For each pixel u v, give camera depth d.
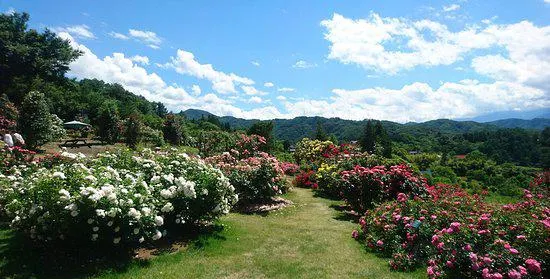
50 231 5.48
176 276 5.29
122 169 7.52
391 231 7.05
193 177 7.31
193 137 29.77
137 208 5.72
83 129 33.16
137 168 7.70
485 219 5.71
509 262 4.87
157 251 6.23
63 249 5.67
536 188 10.31
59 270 5.14
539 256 4.92
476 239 5.43
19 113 18.97
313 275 5.65
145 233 5.76
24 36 54.00
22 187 6.56
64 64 57.44
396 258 6.21
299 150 22.55
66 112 43.94
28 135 18.42
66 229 5.38
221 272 5.62
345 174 10.62
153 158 8.49
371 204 10.05
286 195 13.05
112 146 25.62
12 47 49.56
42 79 48.12
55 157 9.27
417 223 6.62
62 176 5.62
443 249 5.60
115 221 5.46
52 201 5.29
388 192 10.14
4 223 6.97
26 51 50.56
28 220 5.55
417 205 7.47
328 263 6.26
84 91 60.16
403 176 10.24
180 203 6.88
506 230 5.55
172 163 8.01
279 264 6.10
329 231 8.49
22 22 56.66
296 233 8.19
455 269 5.38
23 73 50.88
